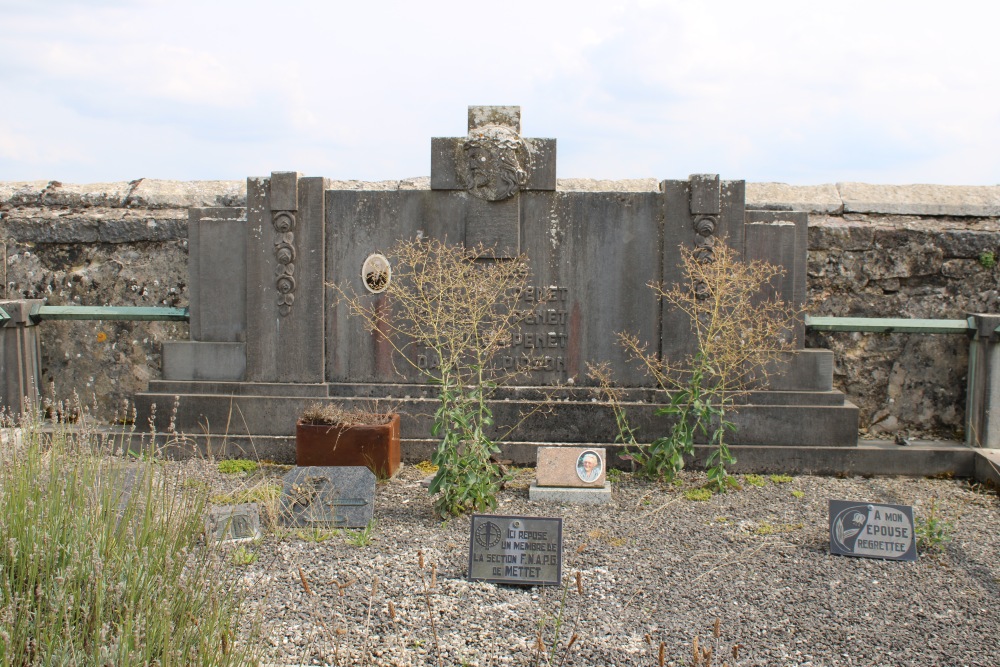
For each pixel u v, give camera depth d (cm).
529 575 436
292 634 372
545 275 666
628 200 658
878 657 368
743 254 659
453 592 425
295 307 676
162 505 400
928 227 764
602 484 577
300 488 523
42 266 803
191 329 695
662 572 455
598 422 658
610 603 416
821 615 408
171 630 307
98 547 341
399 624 387
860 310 764
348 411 664
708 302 641
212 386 679
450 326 657
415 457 661
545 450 586
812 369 660
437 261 646
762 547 495
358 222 671
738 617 404
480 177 657
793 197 800
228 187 827
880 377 745
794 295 663
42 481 378
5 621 282
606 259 662
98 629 300
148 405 675
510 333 667
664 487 605
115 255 797
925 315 759
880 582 449
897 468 654
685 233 655
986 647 379
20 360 730
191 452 669
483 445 559
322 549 482
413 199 666
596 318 666
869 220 779
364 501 524
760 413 653
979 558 485
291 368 680
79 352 777
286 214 670
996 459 634
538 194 662
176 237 790
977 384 678
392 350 675
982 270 754
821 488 614
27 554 326
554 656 360
